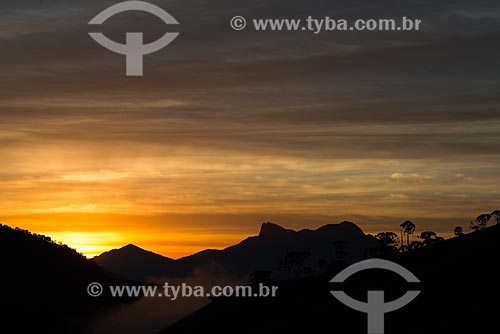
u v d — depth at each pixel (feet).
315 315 398.83
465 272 385.91
